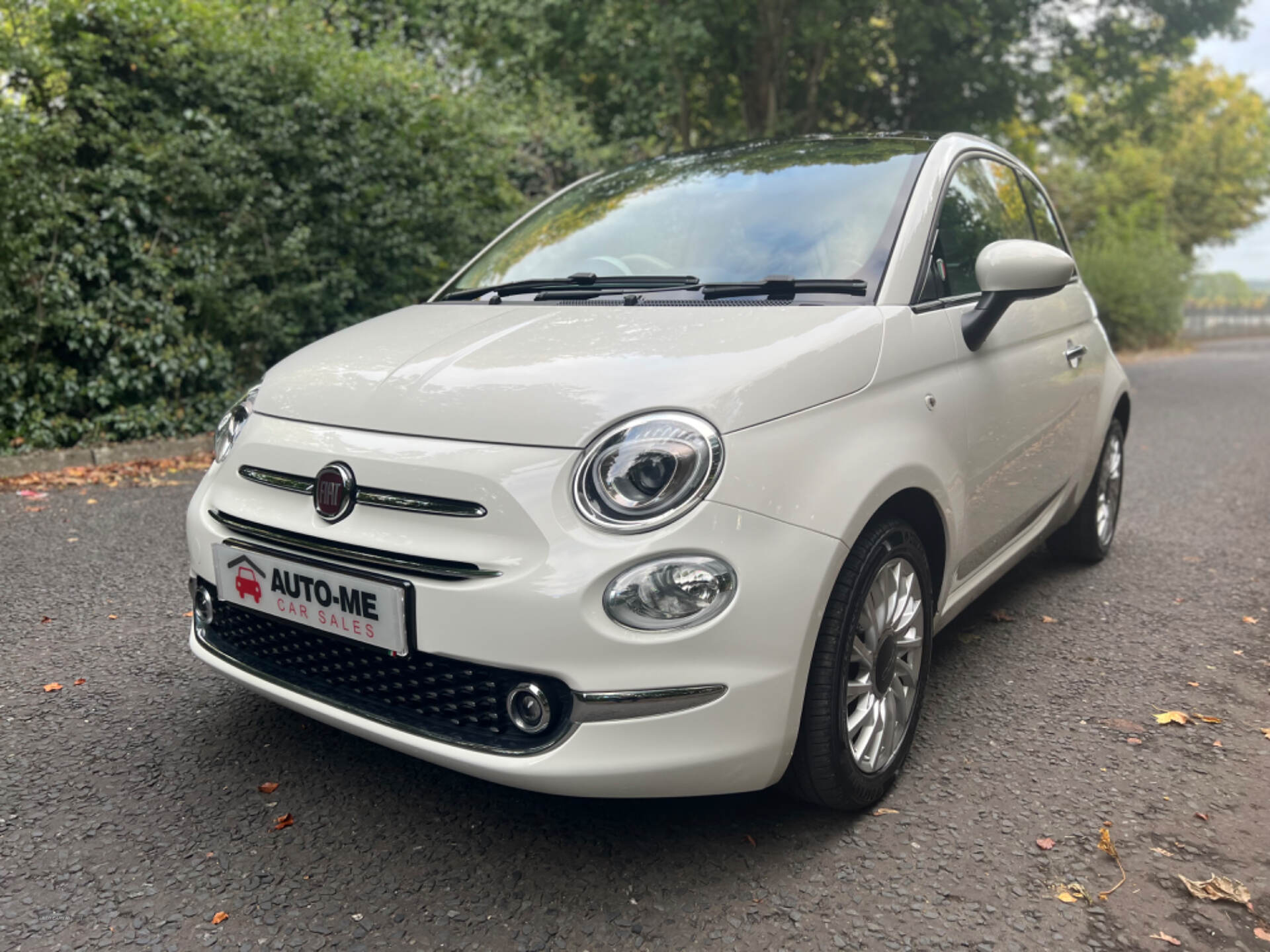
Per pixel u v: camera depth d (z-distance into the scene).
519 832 2.17
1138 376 15.80
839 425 2.07
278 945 1.80
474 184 9.53
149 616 3.49
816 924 1.87
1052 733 2.71
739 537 1.84
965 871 2.05
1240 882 2.03
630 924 1.86
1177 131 19.27
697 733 1.83
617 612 1.79
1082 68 15.55
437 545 1.89
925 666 2.46
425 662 1.94
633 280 2.61
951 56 14.41
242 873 2.01
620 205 3.17
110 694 2.84
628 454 1.83
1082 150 17.56
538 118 12.03
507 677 1.87
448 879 2.00
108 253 6.84
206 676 2.98
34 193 6.24
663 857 2.09
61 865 2.02
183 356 7.06
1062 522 3.78
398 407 2.05
